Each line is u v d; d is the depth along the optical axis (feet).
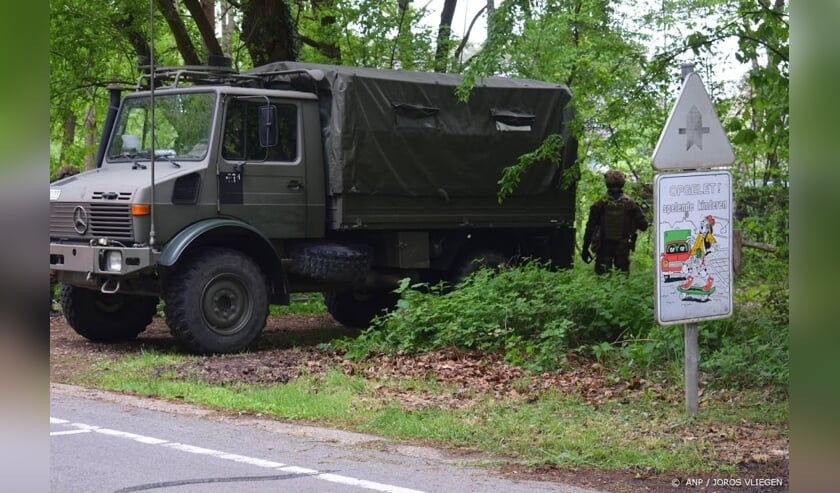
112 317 45.24
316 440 26.05
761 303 40.83
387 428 27.27
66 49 62.54
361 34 63.98
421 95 46.96
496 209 50.24
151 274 41.06
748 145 38.04
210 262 40.70
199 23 62.75
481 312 39.29
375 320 41.34
